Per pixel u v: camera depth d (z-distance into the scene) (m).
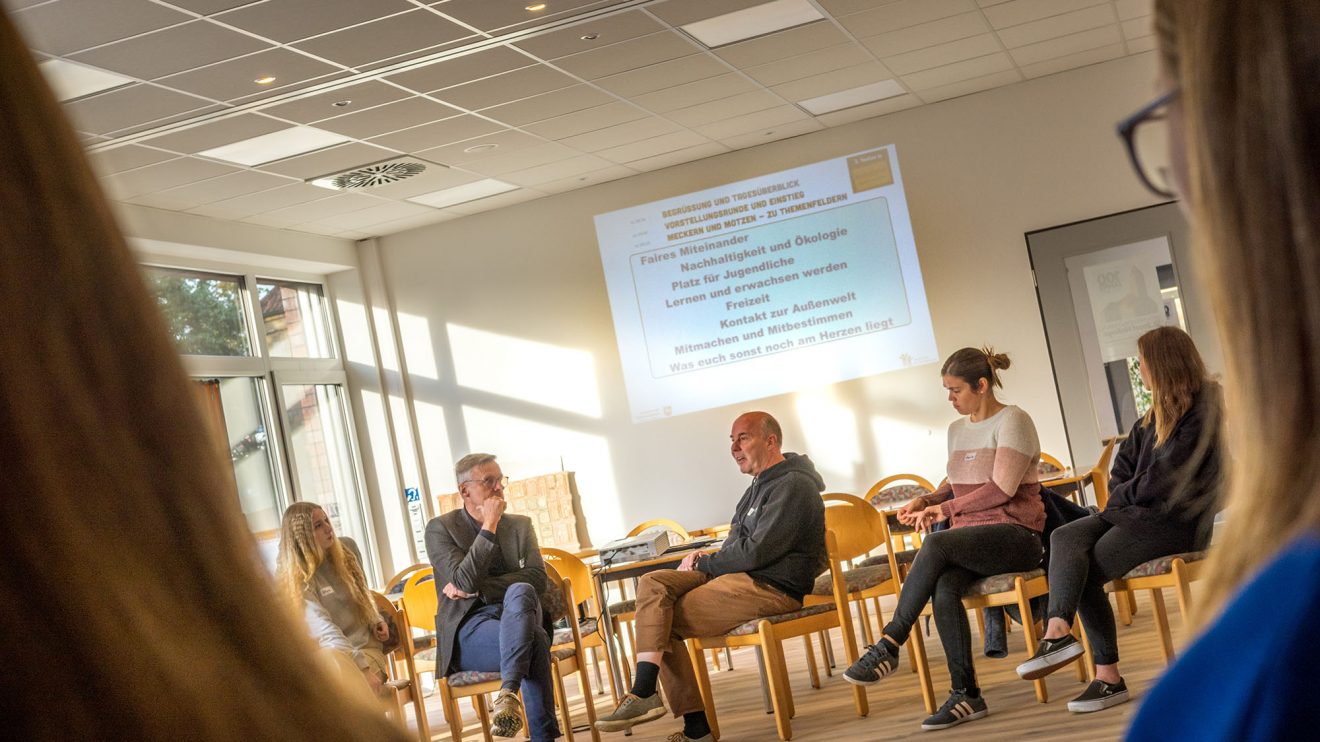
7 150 0.28
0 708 0.26
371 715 0.34
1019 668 4.23
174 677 0.28
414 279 9.96
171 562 0.30
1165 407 3.95
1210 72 0.36
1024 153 8.86
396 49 5.78
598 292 9.62
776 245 9.28
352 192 8.33
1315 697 0.32
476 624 4.87
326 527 4.91
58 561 0.27
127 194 7.25
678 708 4.70
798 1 6.14
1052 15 7.20
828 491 9.21
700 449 9.44
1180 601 3.92
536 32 5.90
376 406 9.93
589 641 5.56
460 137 7.50
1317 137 0.34
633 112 7.66
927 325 9.02
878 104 8.70
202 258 8.52
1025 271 8.88
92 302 0.29
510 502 9.70
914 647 4.83
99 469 0.28
